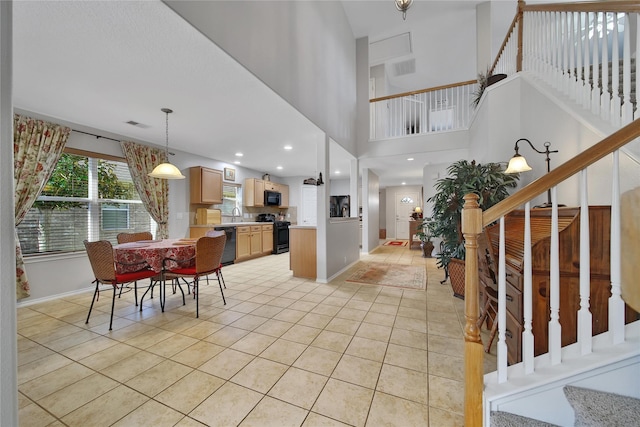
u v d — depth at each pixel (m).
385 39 5.62
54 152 3.07
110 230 3.78
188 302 2.99
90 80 2.28
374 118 5.94
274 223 6.58
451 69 6.94
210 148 4.69
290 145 4.47
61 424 1.26
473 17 4.97
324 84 3.72
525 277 1.10
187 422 1.27
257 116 3.12
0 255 0.74
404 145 5.09
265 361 1.79
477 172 2.91
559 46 2.24
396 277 4.05
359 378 1.60
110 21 1.58
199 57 1.97
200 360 1.80
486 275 1.93
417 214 7.53
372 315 2.57
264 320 2.47
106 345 2.01
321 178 3.77
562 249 1.22
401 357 1.82
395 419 1.28
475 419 1.12
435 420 1.27
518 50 2.87
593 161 0.98
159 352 1.91
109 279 2.39
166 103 2.76
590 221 1.20
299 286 3.61
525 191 1.08
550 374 1.06
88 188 3.54
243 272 4.52
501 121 2.93
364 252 6.41
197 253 2.63
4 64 0.75
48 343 2.04
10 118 0.76
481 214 1.12
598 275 1.19
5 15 0.75
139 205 4.18
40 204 3.10
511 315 1.51
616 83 1.67
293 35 2.88
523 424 1.03
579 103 2.02
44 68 2.08
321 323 2.40
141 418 1.29
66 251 3.30
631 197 1.03
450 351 1.90
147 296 3.24
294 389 1.50
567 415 1.05
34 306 2.87
